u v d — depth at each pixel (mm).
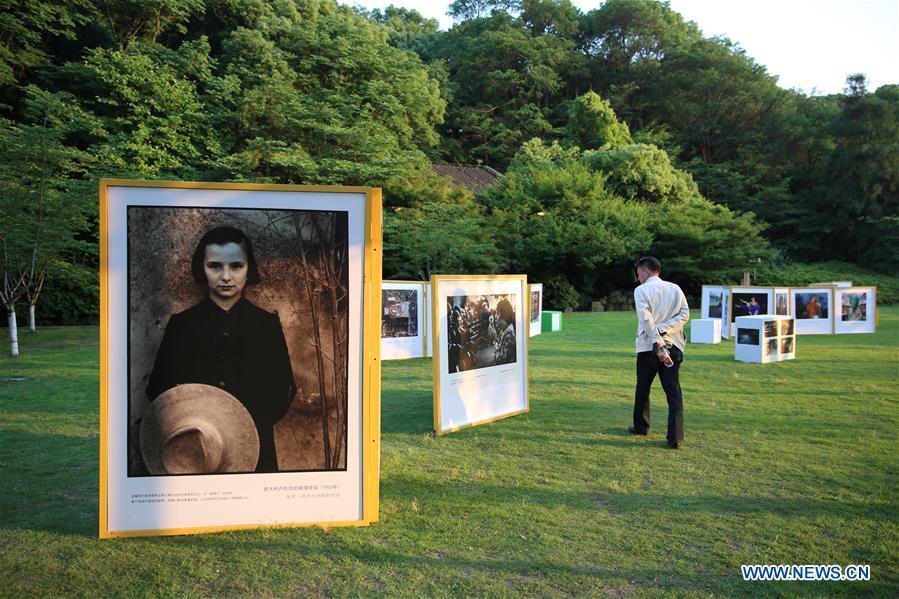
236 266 4344
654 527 4445
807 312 19656
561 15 60406
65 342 17312
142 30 34156
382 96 36094
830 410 8359
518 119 52500
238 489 4367
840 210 48188
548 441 6789
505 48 54156
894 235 45281
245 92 30875
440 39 63094
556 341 17000
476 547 4105
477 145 53312
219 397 4336
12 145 15320
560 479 5488
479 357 7641
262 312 4387
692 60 55031
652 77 57406
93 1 31297
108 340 4203
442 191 31000
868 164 46594
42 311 23672
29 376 11258
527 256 33219
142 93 28906
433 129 47125
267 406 4395
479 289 7664
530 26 61719
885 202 48000
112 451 4215
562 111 54094
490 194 36688
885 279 42219
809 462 5977
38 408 8469
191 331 4309
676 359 6621
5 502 4926
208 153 30016
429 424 7621
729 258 36250
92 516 4629
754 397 9273
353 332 4484
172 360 4281
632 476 5562
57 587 3562
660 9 59719
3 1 26047
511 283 8164
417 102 41062
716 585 3633
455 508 4793
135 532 4242
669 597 3482
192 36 37938
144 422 4254
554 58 55438
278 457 4406
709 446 6562
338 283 4469
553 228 32719
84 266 24625
